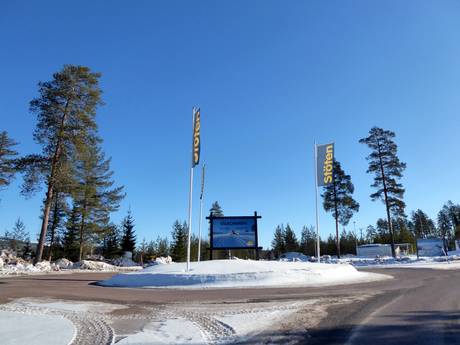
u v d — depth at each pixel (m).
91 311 11.12
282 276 19.64
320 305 11.32
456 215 115.88
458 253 58.34
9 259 38.53
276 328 8.31
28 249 65.62
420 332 7.57
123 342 7.32
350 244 87.44
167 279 19.70
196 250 73.12
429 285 16.41
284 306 11.37
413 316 9.16
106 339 7.59
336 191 57.94
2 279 23.89
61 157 35.69
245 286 18.05
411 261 41.38
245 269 20.69
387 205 49.94
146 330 8.39
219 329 8.36
